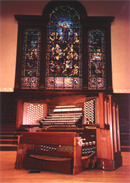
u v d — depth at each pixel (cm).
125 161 481
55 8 1195
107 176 319
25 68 1145
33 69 1145
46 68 1145
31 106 451
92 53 1163
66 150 396
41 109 462
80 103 438
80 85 1129
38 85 1127
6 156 575
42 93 1095
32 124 445
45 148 406
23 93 1091
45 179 298
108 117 395
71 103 448
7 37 1155
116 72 1126
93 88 1124
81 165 349
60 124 415
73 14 1198
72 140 334
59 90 1098
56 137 346
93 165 376
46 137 354
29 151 384
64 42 1174
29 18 1159
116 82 1116
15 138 820
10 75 1114
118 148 425
